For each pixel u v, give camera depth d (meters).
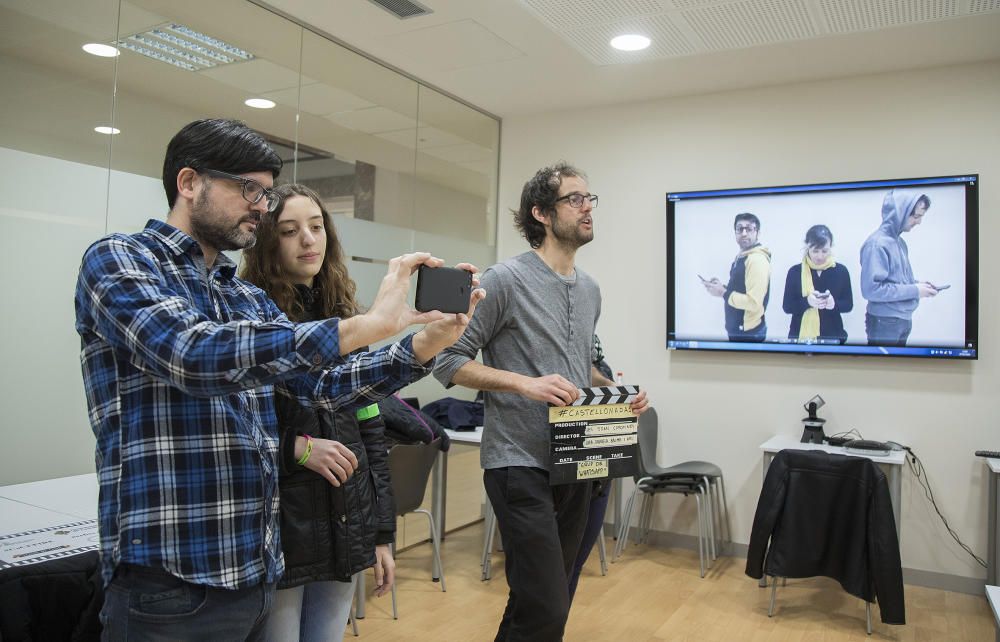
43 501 2.31
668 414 4.85
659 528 4.84
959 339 4.07
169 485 1.09
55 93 2.81
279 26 3.70
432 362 1.30
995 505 3.74
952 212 4.09
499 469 2.15
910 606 3.81
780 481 3.50
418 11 3.64
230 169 1.18
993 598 1.79
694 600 3.80
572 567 2.28
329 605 1.63
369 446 1.73
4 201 2.68
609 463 2.13
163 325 0.98
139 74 3.09
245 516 1.16
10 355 2.71
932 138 4.21
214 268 1.29
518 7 3.55
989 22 3.56
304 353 0.98
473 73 4.52
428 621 3.45
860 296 4.29
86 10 2.91
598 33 3.83
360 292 4.25
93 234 2.94
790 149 4.55
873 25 3.63
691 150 4.84
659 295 4.91
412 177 4.65
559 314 2.26
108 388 1.11
